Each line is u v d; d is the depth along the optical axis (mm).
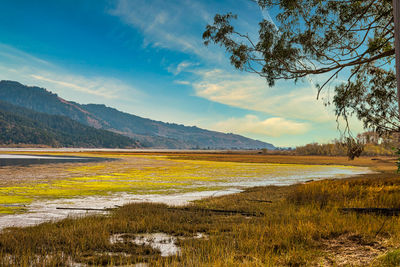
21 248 6621
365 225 7871
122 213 11070
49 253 6391
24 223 10016
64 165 49031
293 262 5371
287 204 13039
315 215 9812
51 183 24031
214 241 6859
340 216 9320
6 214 11805
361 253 5781
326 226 7828
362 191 14211
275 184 25344
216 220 10078
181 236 8094
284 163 68000
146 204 13422
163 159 84562
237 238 7172
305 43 9789
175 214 10820
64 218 10523
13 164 50281
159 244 7293
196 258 5676
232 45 10492
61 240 7305
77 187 21781
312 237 7129
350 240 6820
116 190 20422
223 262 5262
